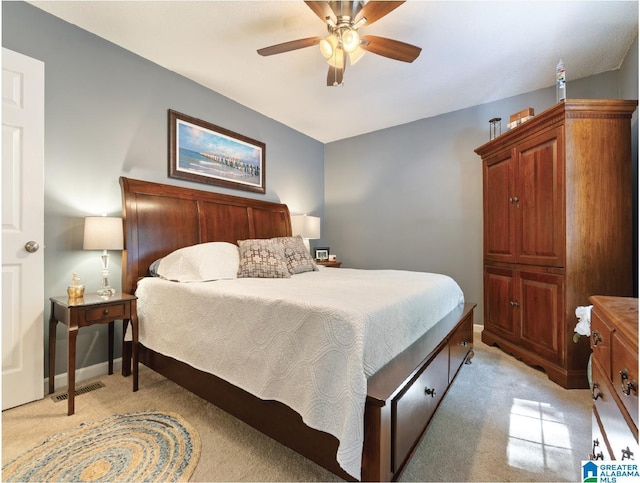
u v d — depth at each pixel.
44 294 1.98
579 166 2.10
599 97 2.74
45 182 2.01
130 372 2.21
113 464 1.28
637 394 0.71
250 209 3.32
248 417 1.41
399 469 1.12
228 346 1.49
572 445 1.43
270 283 1.95
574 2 1.89
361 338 1.10
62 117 2.09
